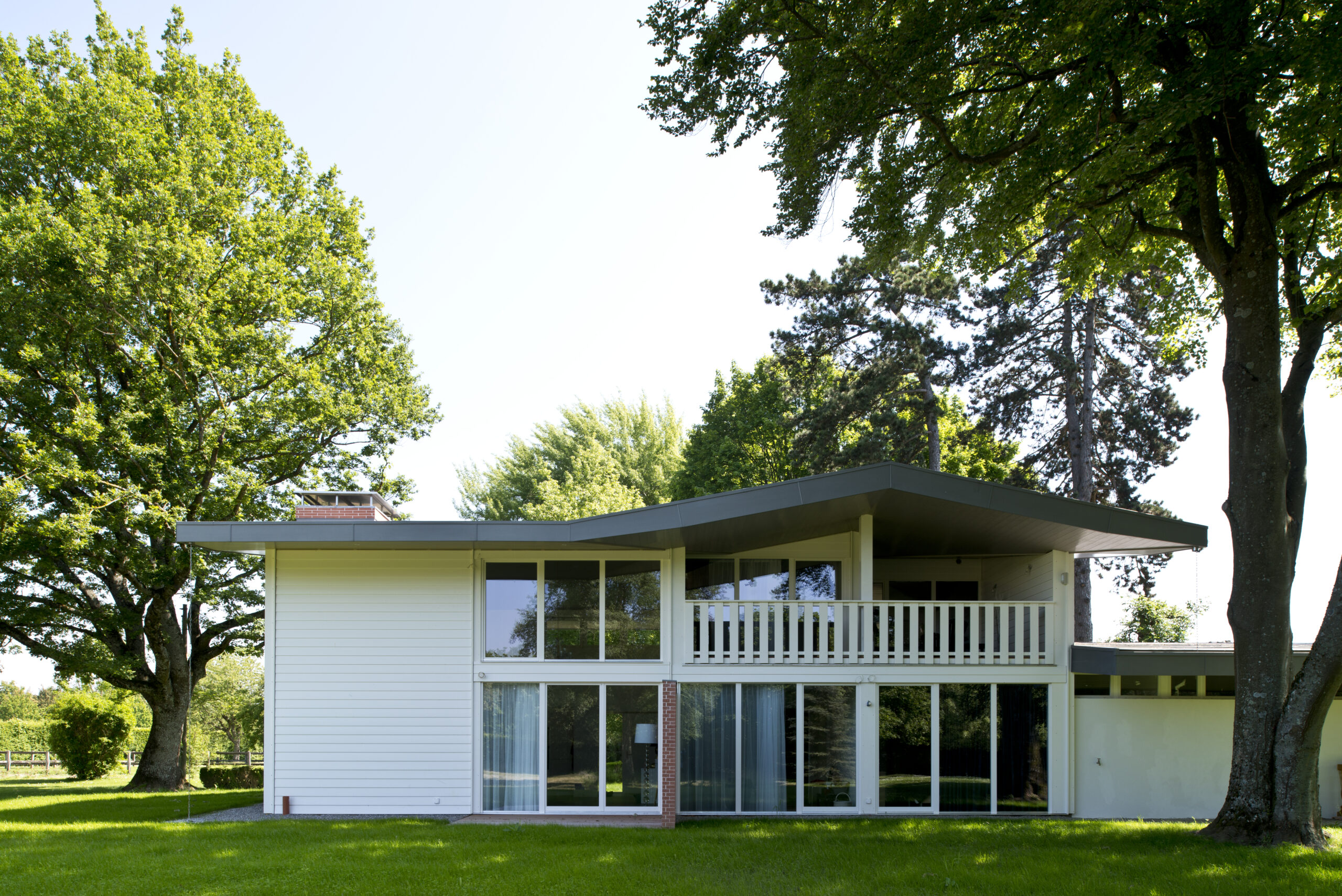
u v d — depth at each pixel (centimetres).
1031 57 1185
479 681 1441
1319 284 1480
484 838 1169
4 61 2064
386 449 2484
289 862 1014
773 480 3791
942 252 1508
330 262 2345
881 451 2888
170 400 2017
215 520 2080
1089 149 1230
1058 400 2891
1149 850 1087
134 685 2089
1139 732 1439
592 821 1346
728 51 1219
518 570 1471
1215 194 1184
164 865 1012
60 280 1914
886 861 1032
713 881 934
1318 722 1102
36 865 1017
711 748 1440
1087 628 2833
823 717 1452
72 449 1958
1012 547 1630
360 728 1429
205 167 2095
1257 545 1145
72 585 2086
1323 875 937
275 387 2228
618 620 1461
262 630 2222
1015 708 1453
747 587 1670
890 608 1747
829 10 1154
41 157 1989
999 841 1152
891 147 1312
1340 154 1187
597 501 3775
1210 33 1047
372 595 1453
